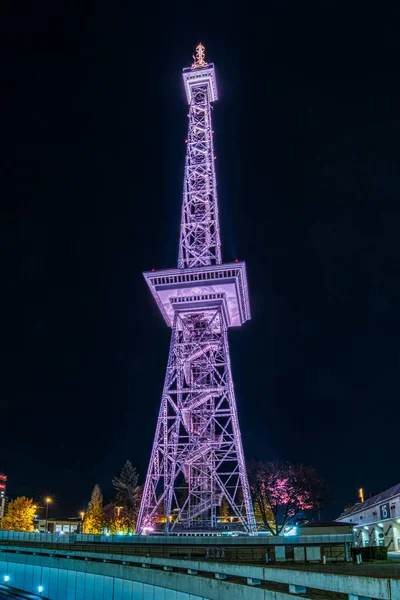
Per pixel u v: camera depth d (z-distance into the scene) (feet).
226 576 96.58
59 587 161.48
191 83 421.18
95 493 507.30
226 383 308.60
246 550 154.10
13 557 188.14
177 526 277.44
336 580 63.52
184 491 382.01
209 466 291.99
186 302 333.62
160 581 112.88
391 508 261.65
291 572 72.84
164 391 309.83
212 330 335.26
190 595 100.32
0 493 618.03
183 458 292.61
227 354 318.04
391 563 139.03
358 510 330.13
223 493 286.25
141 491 474.49
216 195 381.40
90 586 147.13
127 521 441.27
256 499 303.07
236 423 296.51
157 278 334.65
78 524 510.17
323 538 159.12
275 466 307.17
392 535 265.95
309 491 300.61
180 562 108.37
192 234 369.30
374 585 57.41
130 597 127.54
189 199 381.40
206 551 163.22
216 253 357.61
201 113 416.26
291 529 303.27
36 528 510.58
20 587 182.19
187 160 396.57
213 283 329.11
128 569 128.67
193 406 308.19
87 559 153.48
